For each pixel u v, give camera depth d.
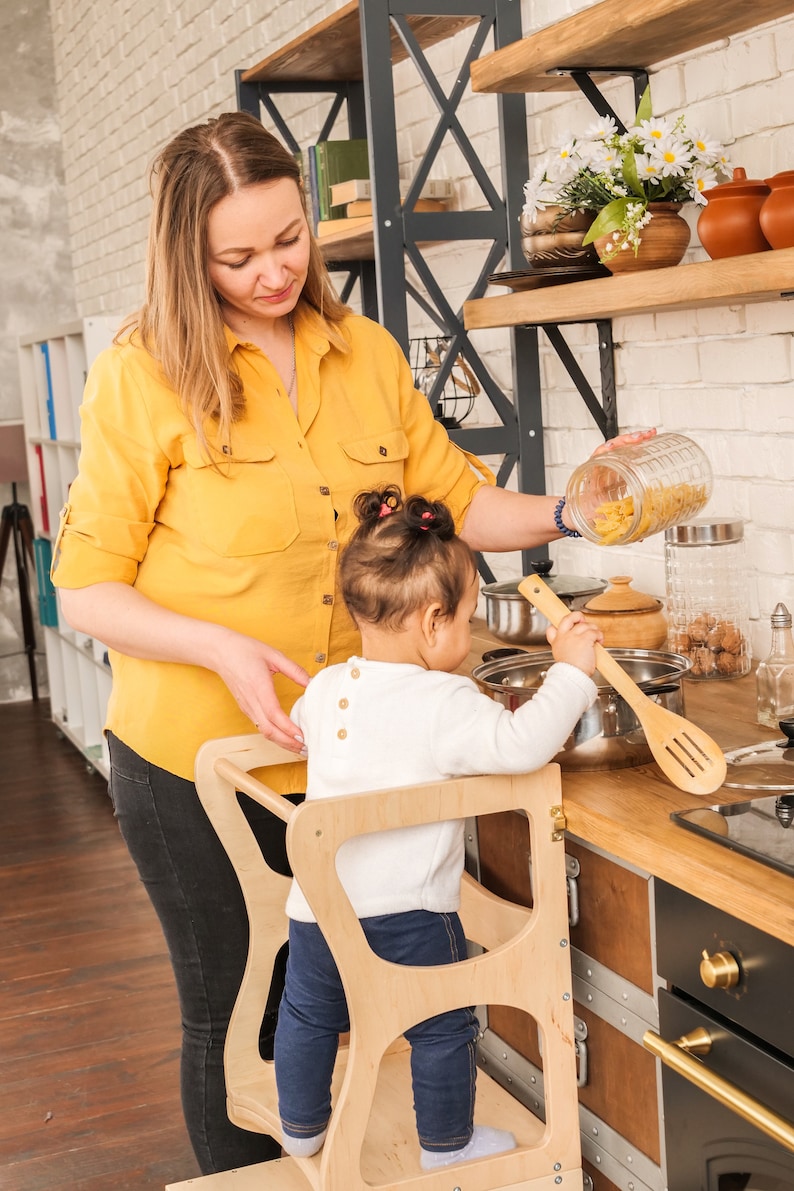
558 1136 1.56
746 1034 1.31
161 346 1.67
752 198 1.81
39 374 5.38
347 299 3.44
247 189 1.60
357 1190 1.46
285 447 1.72
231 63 4.11
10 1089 2.67
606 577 2.61
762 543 2.18
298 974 1.57
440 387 2.68
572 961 1.64
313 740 1.55
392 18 2.55
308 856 1.37
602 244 2.05
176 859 1.79
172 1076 2.68
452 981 1.48
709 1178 1.40
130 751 1.78
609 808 1.50
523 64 2.19
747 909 1.23
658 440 1.80
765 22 1.97
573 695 1.48
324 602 1.74
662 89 2.25
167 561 1.73
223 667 1.60
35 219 6.25
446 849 1.51
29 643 6.30
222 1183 1.60
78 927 3.51
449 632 1.52
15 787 4.89
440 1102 1.52
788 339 2.07
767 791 1.51
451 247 3.01
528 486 2.72
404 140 3.15
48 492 5.31
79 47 5.74
